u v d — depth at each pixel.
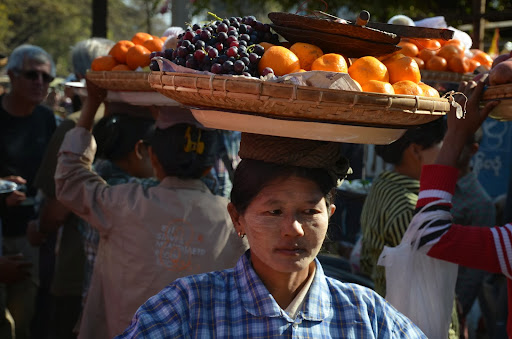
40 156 4.14
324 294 1.30
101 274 2.21
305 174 1.20
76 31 37.41
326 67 1.25
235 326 1.25
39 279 3.88
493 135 4.36
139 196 2.14
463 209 2.83
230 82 1.15
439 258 1.95
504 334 3.06
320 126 1.18
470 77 2.46
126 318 2.09
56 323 3.43
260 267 1.29
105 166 2.77
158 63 1.35
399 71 1.35
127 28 34.12
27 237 3.76
